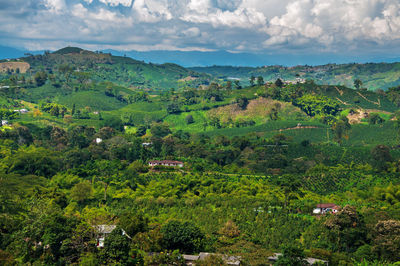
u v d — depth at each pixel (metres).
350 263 88.50
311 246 101.38
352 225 102.25
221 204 133.38
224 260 80.69
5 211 104.62
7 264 74.25
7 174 164.38
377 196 150.88
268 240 104.06
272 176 188.00
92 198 144.50
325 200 142.88
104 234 88.69
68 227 84.81
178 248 92.81
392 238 94.31
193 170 194.38
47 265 78.06
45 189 143.38
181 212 128.25
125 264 76.38
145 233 92.31
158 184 159.62
